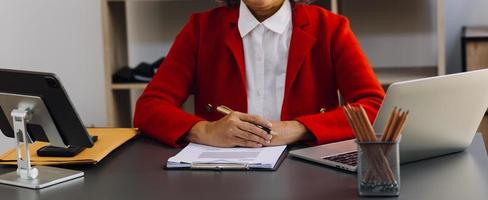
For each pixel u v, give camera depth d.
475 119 1.69
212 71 2.16
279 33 2.12
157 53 3.46
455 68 3.29
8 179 1.57
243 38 2.13
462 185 1.43
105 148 1.79
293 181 1.50
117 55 3.17
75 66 3.54
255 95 2.14
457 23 3.27
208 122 1.89
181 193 1.44
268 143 1.80
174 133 1.89
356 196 1.37
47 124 1.61
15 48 3.51
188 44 2.19
